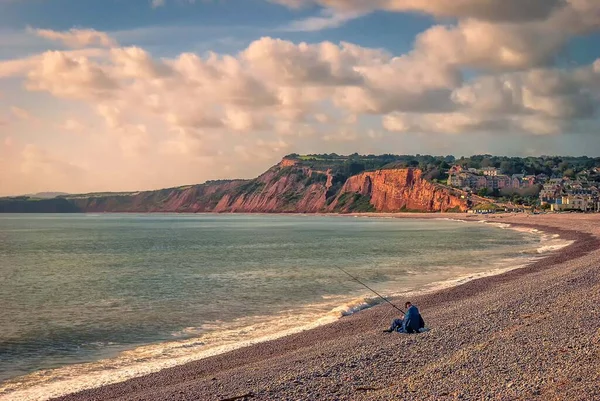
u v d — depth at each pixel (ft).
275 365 52.90
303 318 84.48
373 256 195.93
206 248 254.27
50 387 52.08
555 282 96.73
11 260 202.18
